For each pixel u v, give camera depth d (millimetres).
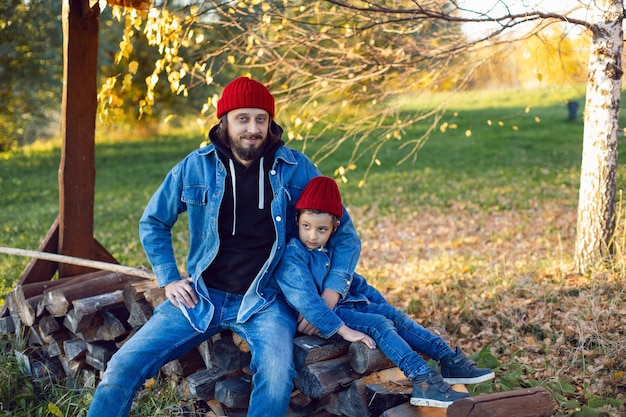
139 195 14133
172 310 3152
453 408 2686
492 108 25141
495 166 16344
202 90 19234
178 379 3561
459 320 5320
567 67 7141
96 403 2930
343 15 6129
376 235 10094
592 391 3762
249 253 3180
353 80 6301
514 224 9977
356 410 2988
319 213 3100
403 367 2908
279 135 3281
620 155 14875
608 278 5586
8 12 12719
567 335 4656
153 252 3277
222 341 3365
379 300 3438
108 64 17047
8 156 21469
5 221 11258
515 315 5164
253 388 3186
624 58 5980
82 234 4723
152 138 25562
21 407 3824
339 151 19438
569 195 12148
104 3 4082
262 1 5344
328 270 3203
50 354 4160
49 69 15594
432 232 10055
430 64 6520
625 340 4250
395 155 18656
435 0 5457
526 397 2742
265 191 3174
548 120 23156
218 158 3180
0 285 6820
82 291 4051
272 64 6418
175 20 4754
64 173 4602
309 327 3217
